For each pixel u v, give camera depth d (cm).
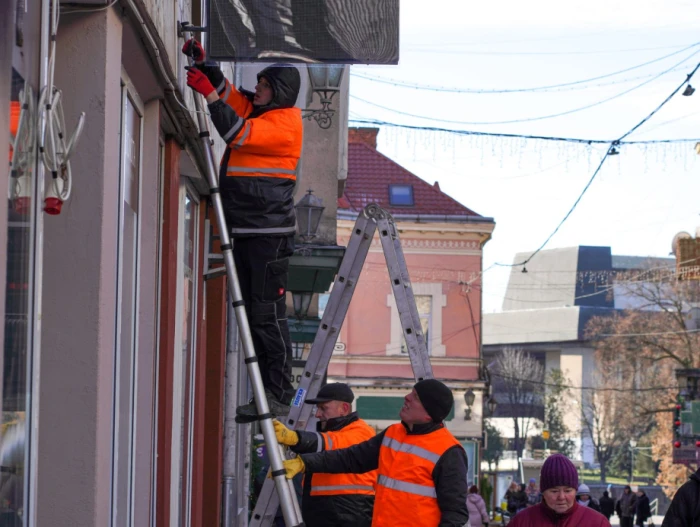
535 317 14950
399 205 4291
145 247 805
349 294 813
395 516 677
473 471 4097
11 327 448
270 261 755
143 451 812
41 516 557
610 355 7212
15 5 449
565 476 727
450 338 4162
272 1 767
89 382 564
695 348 6344
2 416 439
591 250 17162
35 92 483
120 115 704
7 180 438
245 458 1730
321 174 2105
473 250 4194
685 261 5156
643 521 4600
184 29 785
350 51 773
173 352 898
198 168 1016
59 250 570
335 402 819
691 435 3984
